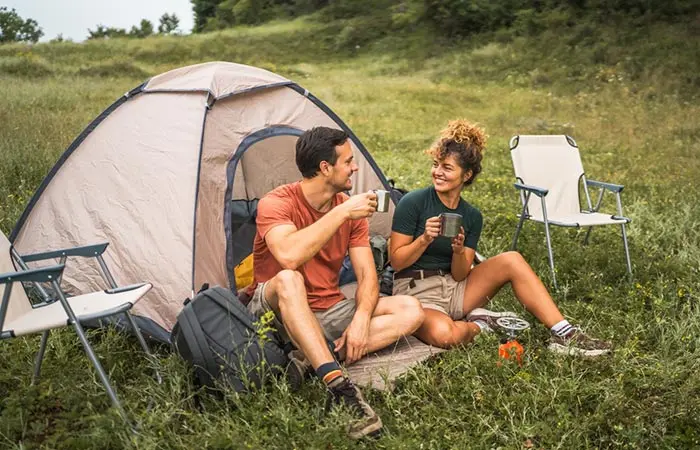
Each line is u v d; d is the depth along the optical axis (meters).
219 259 3.67
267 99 4.15
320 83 18.00
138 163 3.85
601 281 4.58
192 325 2.88
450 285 3.69
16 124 8.69
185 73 4.17
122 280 3.64
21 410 2.78
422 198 3.64
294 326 2.89
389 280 3.82
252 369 2.86
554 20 21.05
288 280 2.96
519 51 19.44
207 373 2.86
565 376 3.20
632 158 9.16
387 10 28.56
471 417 2.89
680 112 12.41
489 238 5.51
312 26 29.80
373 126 11.90
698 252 5.09
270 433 2.70
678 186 7.50
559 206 5.18
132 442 2.54
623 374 3.19
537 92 15.45
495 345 3.40
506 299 4.08
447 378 3.17
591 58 17.44
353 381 3.15
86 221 3.86
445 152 3.53
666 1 19.59
